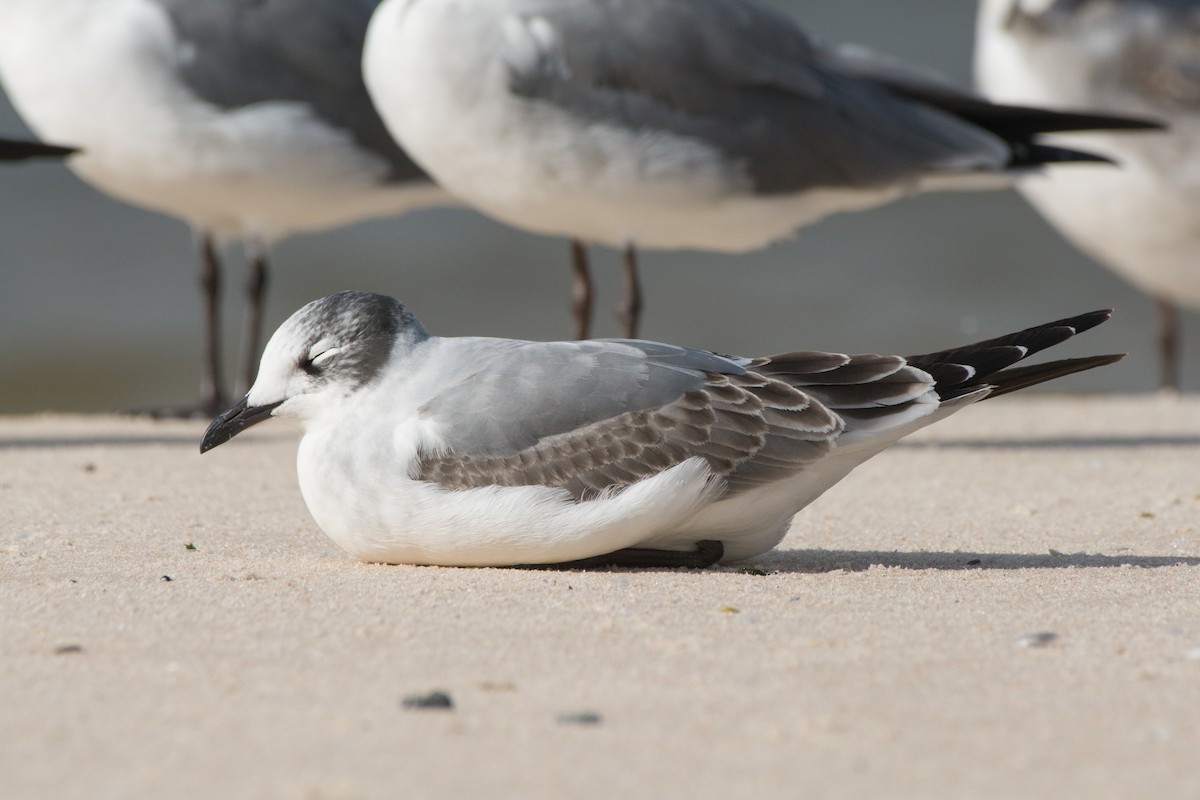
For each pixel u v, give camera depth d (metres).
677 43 14.05
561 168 14.08
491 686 6.50
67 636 7.25
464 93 13.93
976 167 14.92
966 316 28.06
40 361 26.08
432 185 16.53
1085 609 7.93
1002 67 18.92
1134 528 10.74
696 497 8.66
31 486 11.97
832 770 5.58
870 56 15.64
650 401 8.75
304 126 15.82
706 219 14.54
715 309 28.55
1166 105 18.34
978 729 6.03
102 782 5.43
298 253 30.88
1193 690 6.53
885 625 7.55
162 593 8.15
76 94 15.78
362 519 8.77
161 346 26.80
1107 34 18.36
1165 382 21.25
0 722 6.02
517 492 8.58
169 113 15.68
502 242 31.67
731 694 6.42
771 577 8.70
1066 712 6.24
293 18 15.92
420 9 14.04
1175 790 5.44
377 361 8.91
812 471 8.91
